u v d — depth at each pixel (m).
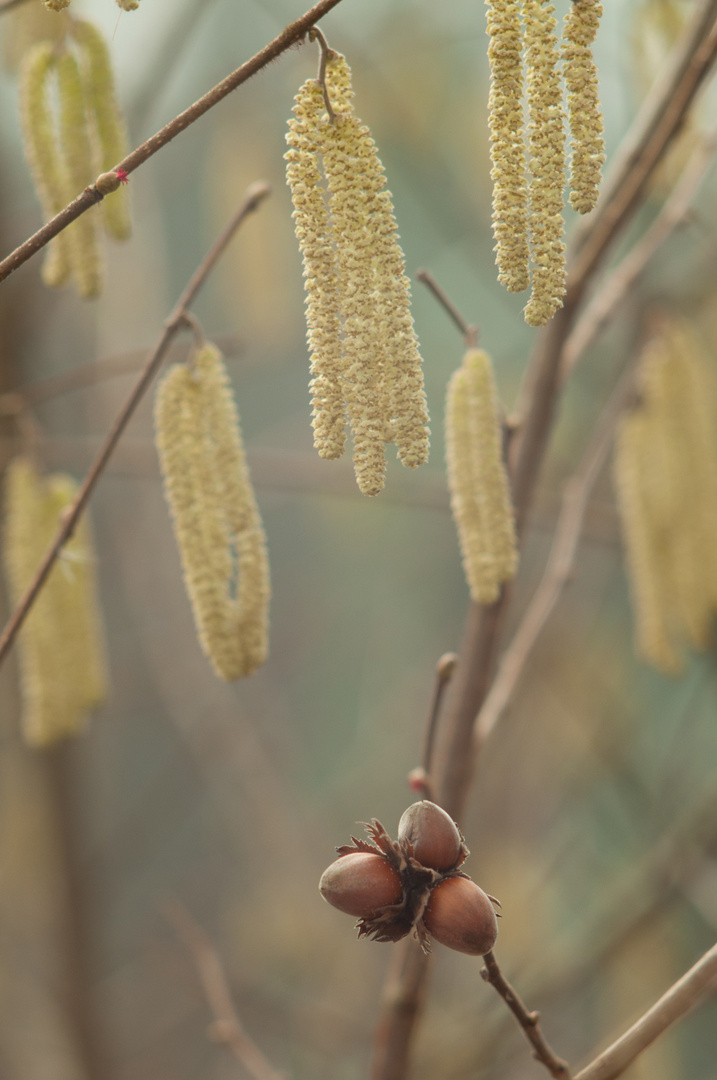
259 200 0.98
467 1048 1.75
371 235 0.87
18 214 1.85
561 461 2.24
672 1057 1.86
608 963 1.67
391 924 0.87
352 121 0.87
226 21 2.27
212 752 2.62
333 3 0.86
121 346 2.38
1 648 0.98
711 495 1.16
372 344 0.87
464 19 2.14
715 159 1.66
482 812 2.49
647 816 2.05
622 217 1.04
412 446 0.87
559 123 0.85
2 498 1.54
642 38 1.38
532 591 2.25
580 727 2.29
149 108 1.64
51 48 0.98
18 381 1.93
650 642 1.22
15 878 2.56
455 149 2.15
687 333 1.21
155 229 2.44
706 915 1.64
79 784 2.20
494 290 2.66
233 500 0.96
